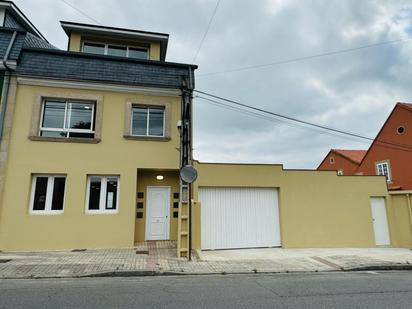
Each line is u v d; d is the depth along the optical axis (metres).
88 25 12.70
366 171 22.69
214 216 10.88
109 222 9.81
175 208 11.11
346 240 11.66
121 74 10.66
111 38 13.37
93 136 10.38
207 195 10.95
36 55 10.10
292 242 11.13
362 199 12.18
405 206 12.16
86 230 9.59
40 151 9.65
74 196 9.67
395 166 19.92
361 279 6.88
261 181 11.31
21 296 5.04
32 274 6.48
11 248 8.95
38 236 9.20
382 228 12.34
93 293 5.31
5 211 9.07
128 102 10.69
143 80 10.79
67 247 9.35
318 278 6.92
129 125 10.54
